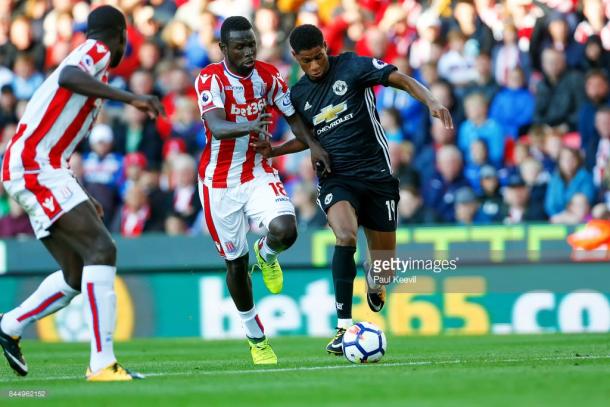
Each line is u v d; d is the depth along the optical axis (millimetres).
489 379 18109
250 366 24031
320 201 25672
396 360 24734
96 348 19375
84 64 18953
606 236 39875
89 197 19969
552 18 47062
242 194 24781
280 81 25109
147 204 47250
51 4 57375
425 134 46656
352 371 20891
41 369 25469
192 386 18078
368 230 26609
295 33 24891
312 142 25547
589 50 46531
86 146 50344
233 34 23594
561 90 46094
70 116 19422
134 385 18422
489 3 49406
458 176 44969
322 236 41750
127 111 49938
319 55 24875
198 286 42969
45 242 20156
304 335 41875
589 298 40000
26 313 20859
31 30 56156
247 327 24875
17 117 52969
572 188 43469
